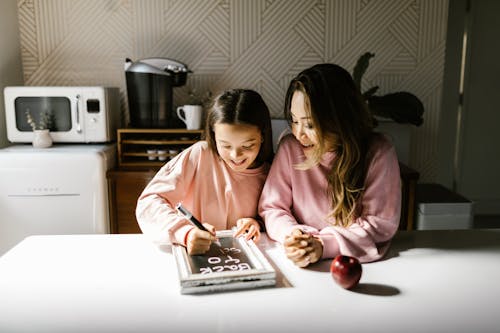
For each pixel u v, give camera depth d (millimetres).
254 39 2562
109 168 2186
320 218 1126
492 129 3221
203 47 2557
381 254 978
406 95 2330
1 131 2330
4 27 2332
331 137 1008
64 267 917
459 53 3092
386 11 2561
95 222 2084
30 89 2152
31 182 2023
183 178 1183
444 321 717
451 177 3293
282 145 1163
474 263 950
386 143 1078
